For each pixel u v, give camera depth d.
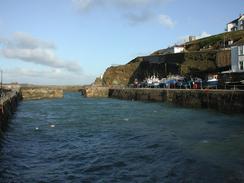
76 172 18.77
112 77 132.12
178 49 113.62
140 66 118.31
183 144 23.73
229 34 101.94
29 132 33.81
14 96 66.81
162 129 31.58
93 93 118.88
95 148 24.86
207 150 21.44
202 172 17.08
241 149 21.20
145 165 19.28
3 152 24.09
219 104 44.75
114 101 86.44
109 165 19.81
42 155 23.22
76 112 55.59
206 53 82.06
